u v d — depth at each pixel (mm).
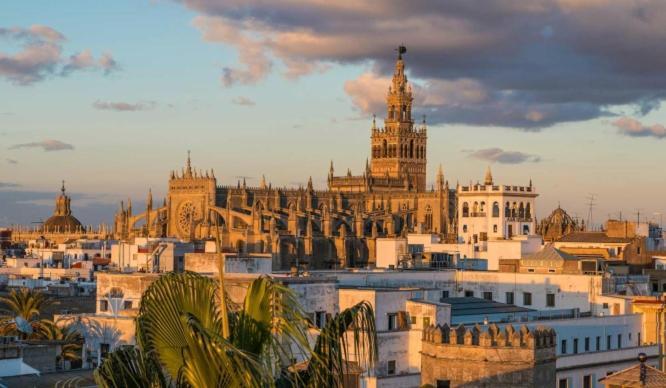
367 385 103000
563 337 133250
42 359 97625
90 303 172250
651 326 145250
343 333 46406
